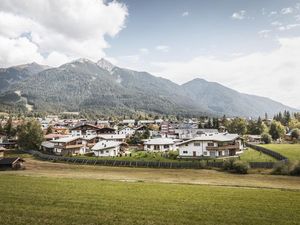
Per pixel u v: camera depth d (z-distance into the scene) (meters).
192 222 27.75
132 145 129.75
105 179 57.00
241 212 31.12
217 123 190.12
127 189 43.69
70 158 89.75
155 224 27.06
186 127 195.38
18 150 122.69
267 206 33.69
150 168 73.69
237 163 64.44
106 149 100.38
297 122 197.00
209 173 64.44
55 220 27.98
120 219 28.36
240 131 175.38
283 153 91.06
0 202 34.53
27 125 127.44
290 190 44.59
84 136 130.25
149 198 37.28
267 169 65.00
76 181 51.34
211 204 34.44
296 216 29.91
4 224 26.83
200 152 90.75
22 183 48.41
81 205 33.34
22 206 32.75
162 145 110.62
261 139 142.12
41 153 106.06
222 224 27.33
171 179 57.75
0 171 72.25
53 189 42.84
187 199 36.97
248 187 48.22
